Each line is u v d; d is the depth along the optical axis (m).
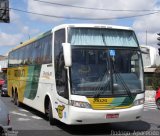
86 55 12.80
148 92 41.06
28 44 19.86
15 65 23.78
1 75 47.12
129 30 13.62
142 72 13.30
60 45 13.63
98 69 12.73
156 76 45.28
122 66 12.99
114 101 12.52
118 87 12.69
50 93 14.95
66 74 12.72
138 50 13.44
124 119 12.69
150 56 13.51
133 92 12.82
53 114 14.61
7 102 26.36
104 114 12.36
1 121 9.09
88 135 12.88
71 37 12.98
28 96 19.50
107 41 13.18
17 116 18.22
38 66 17.19
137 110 12.79
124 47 13.27
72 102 12.42
